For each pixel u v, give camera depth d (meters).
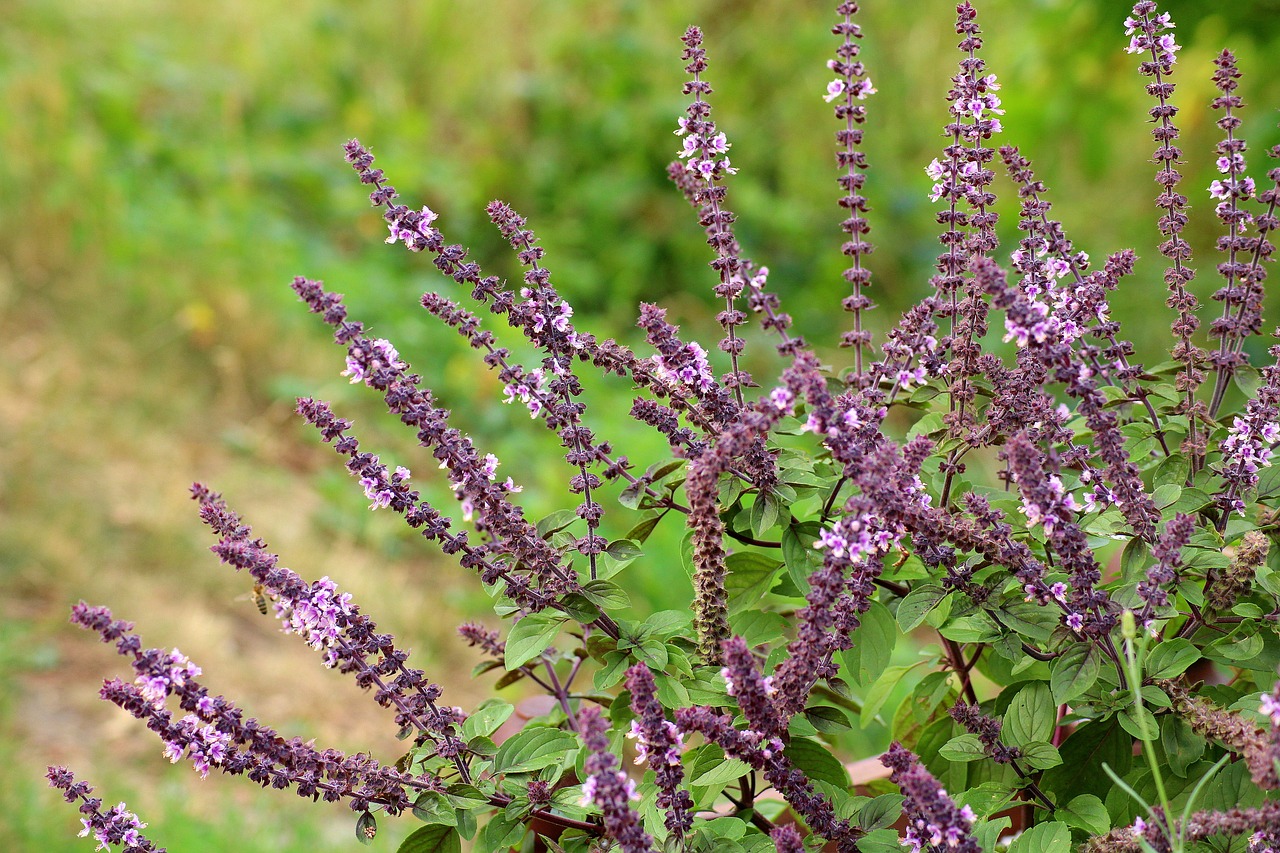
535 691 4.43
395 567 5.15
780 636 2.22
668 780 1.70
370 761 1.82
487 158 7.97
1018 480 1.75
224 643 4.48
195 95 8.02
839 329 7.31
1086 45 5.93
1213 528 2.02
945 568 1.95
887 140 8.70
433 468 5.78
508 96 8.27
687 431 2.01
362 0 8.88
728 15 9.23
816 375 1.73
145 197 6.94
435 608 4.88
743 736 1.71
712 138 1.99
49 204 6.45
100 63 7.97
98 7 8.54
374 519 5.34
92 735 3.95
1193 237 7.20
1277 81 6.46
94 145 7.10
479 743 1.96
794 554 1.96
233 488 5.27
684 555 2.07
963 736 1.95
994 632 1.97
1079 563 1.77
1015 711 1.98
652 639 1.94
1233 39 5.79
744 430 1.74
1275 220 2.11
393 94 8.43
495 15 8.87
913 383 2.10
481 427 5.88
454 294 6.79
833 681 1.87
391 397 1.80
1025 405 1.92
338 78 8.45
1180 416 2.28
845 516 1.81
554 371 1.97
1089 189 7.74
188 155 7.45
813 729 1.86
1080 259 2.16
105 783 3.66
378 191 1.90
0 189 6.53
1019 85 6.50
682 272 7.63
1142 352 6.37
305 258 6.83
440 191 7.57
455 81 8.64
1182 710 1.80
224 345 6.14
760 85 8.93
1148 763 2.07
